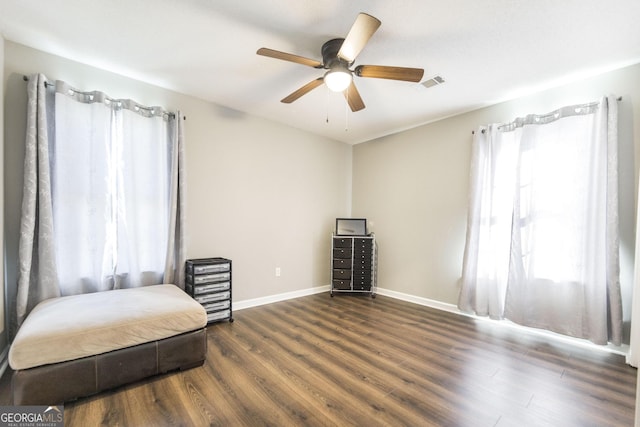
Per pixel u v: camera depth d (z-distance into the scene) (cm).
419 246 395
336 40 208
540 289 276
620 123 243
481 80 267
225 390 184
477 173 325
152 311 201
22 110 222
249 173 364
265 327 294
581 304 252
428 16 182
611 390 189
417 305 382
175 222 293
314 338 267
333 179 470
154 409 165
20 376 155
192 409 165
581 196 254
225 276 309
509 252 298
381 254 445
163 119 284
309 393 181
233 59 241
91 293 236
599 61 233
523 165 288
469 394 183
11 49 218
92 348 173
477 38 205
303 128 418
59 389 163
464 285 330
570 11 175
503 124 307
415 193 402
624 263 240
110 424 152
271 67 253
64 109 230
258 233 374
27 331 164
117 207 258
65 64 240
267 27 199
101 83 258
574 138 259
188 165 312
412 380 198
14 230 221
